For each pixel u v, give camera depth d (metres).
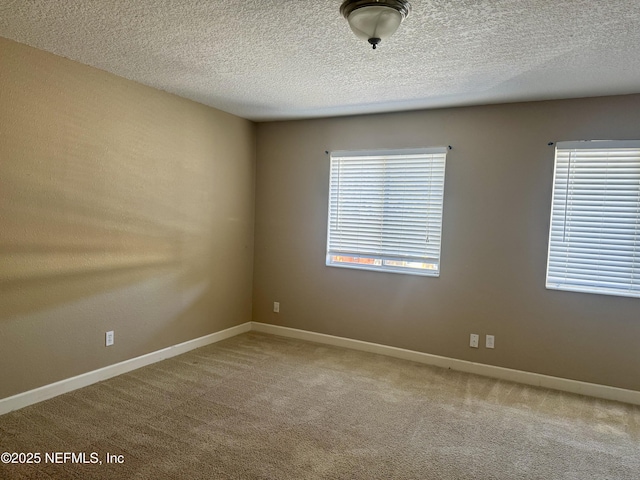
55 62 2.70
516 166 3.42
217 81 3.17
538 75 2.77
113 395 2.90
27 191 2.61
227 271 4.36
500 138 3.47
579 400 3.10
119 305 3.25
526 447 2.41
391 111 3.88
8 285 2.55
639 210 3.06
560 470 2.20
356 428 2.56
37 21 2.20
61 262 2.83
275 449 2.29
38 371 2.74
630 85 2.88
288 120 4.43
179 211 3.73
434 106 3.64
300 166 4.39
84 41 2.47
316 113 4.08
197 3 1.95
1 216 2.49
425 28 2.13
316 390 3.11
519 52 2.42
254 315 4.71
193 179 3.86
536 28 2.11
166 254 3.63
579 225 3.24
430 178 3.77
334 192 4.25
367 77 2.95
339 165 4.21
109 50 2.60
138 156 3.32
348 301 4.19
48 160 2.71
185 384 3.13
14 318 2.60
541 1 1.83
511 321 3.47
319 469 2.12
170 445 2.29
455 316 3.69
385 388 3.19
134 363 3.40
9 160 2.51
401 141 3.88
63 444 2.26
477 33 2.18
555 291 3.31
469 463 2.23
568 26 2.07
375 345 4.05
